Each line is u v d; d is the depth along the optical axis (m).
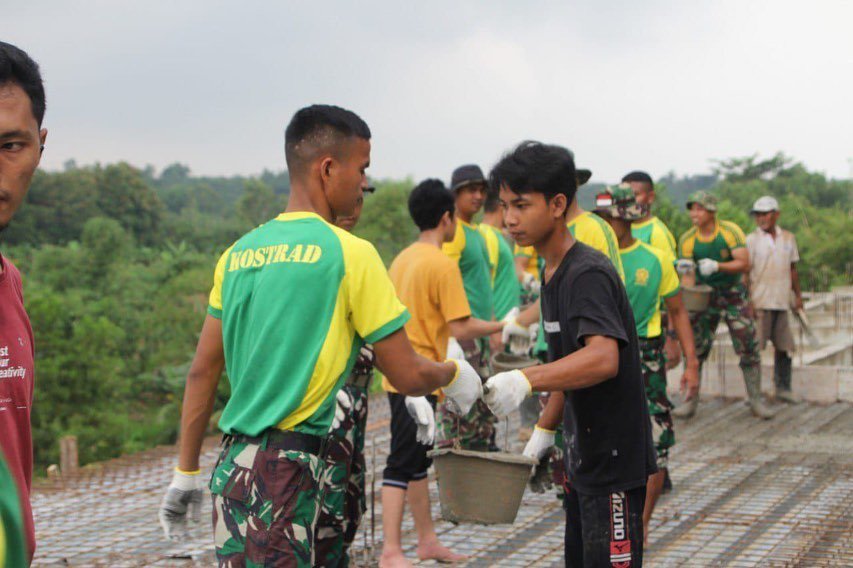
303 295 2.55
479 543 5.05
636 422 2.99
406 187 46.78
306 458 2.52
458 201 5.75
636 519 3.01
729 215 25.81
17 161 1.91
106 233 57.56
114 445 32.22
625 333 2.85
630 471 2.98
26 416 2.14
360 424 3.70
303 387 2.51
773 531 5.10
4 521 0.87
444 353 4.79
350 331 2.62
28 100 1.92
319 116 2.74
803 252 26.89
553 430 3.58
